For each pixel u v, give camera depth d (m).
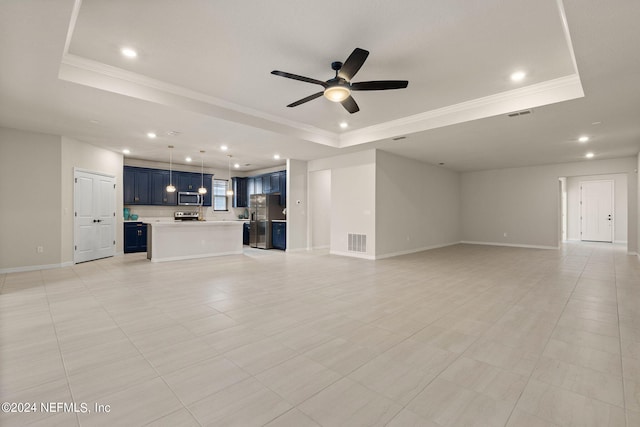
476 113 4.37
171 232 6.40
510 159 7.70
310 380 1.89
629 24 2.29
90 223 6.23
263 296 3.72
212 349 2.31
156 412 1.58
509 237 9.06
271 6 2.39
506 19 2.55
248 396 1.73
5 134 4.90
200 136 5.48
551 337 2.52
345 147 6.32
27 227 5.12
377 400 1.70
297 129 5.54
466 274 5.01
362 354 2.24
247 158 7.87
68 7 2.10
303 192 8.25
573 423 1.51
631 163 7.25
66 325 2.75
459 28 2.68
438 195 8.83
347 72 2.81
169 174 8.58
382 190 6.78
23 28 2.32
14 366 2.04
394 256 7.03
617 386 1.82
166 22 2.59
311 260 6.48
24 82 3.22
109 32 2.74
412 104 4.52
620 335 2.56
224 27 2.67
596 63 2.87
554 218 8.30
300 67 3.42
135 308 3.24
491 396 1.73
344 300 3.56
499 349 2.31
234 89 4.00
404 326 2.77
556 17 2.51
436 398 1.71
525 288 4.09
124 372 1.97
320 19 2.56
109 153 6.79
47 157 5.30
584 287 4.14
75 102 3.77
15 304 3.35
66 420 1.52
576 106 3.88
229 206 10.00
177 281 4.48
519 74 3.57
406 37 2.82
